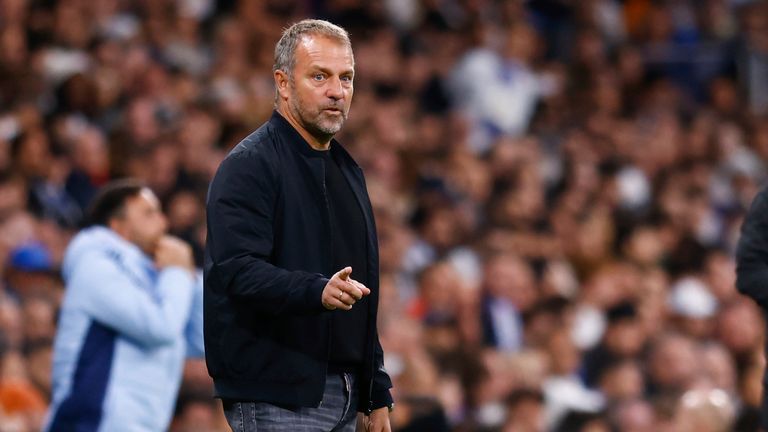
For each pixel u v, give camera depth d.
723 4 60.84
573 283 41.03
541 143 49.50
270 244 13.95
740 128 55.22
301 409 14.25
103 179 36.03
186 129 37.19
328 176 14.70
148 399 19.47
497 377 31.81
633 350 35.28
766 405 17.06
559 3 57.00
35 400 26.17
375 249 14.93
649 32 59.19
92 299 19.44
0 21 41.09
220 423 24.81
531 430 29.50
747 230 17.30
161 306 19.59
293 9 49.50
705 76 58.03
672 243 45.06
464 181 43.22
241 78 43.69
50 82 40.62
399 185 42.62
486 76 49.97
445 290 35.06
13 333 27.06
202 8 47.78
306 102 14.20
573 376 34.25
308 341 14.20
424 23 52.81
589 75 54.25
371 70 47.72
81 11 43.22
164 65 42.97
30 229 31.28
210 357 14.31
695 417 27.88
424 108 49.28
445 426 23.44
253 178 13.98
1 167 33.75
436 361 32.19
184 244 20.53
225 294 14.05
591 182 46.66
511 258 36.97
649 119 54.12
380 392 15.11
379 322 31.00
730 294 41.69
